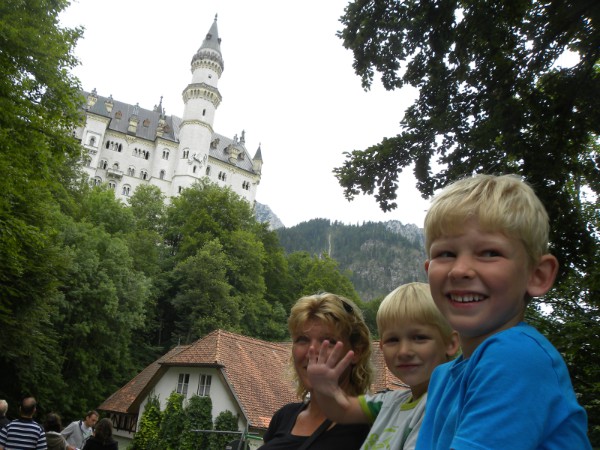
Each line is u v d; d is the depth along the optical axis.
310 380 2.12
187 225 74.81
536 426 1.15
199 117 116.94
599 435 11.34
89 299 41.34
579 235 9.81
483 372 1.26
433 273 1.53
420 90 11.59
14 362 27.36
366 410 2.47
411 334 2.48
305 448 2.74
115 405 31.84
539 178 9.91
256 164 132.50
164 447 22.94
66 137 16.36
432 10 10.52
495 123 10.16
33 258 23.50
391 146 11.54
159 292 61.25
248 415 21.56
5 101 13.93
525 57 10.13
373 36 11.43
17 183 14.95
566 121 9.95
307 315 3.06
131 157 114.31
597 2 8.84
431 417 1.58
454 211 1.50
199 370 24.38
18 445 7.94
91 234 47.03
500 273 1.41
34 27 15.55
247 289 66.31
